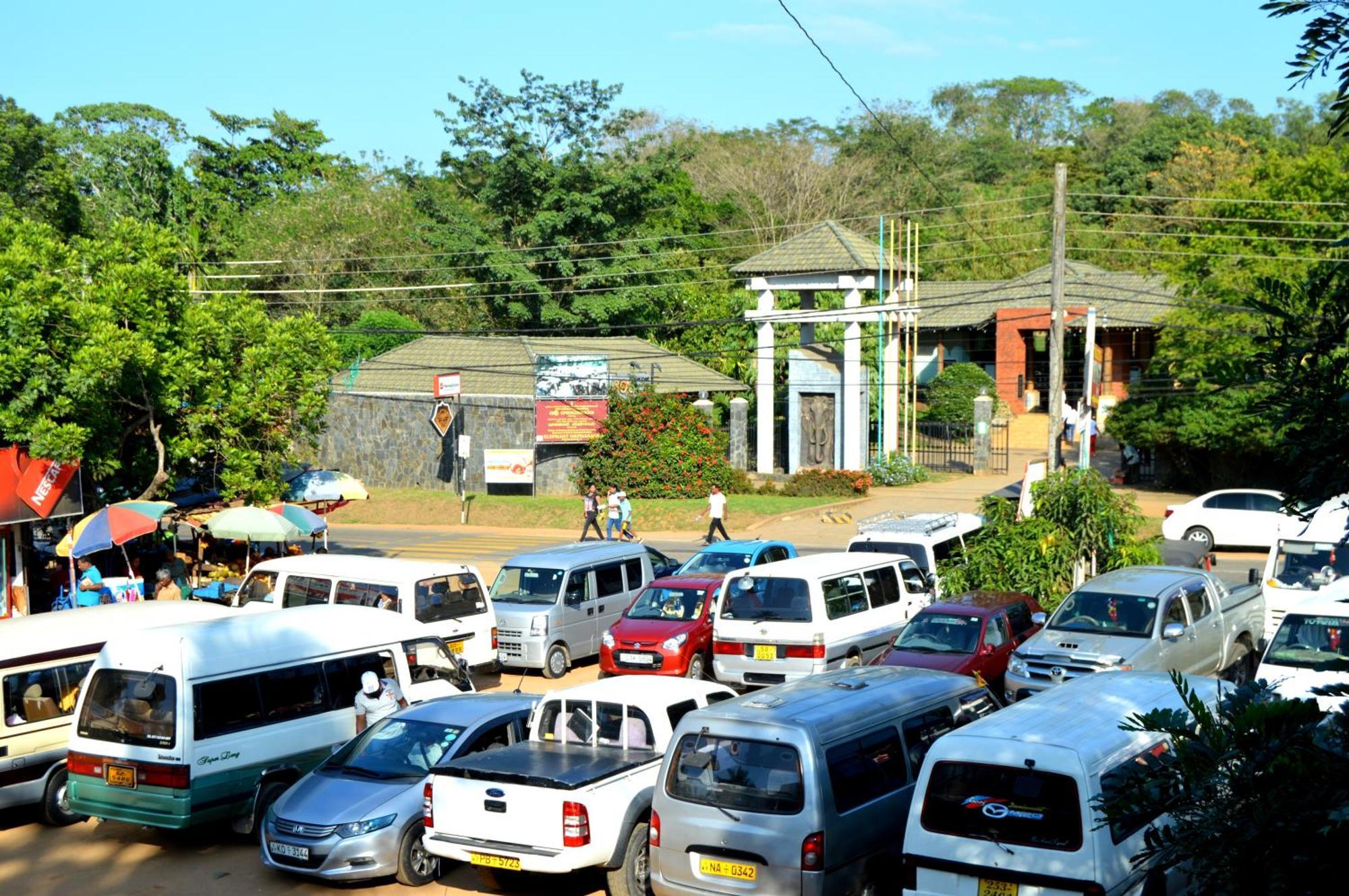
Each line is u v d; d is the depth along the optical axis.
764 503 38.62
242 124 71.12
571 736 11.62
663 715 11.31
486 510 39.91
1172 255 40.84
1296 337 5.66
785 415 50.66
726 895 9.34
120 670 12.79
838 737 9.68
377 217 61.66
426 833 10.92
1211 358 36.62
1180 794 5.18
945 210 74.94
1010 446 51.62
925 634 16.78
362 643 14.48
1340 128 5.53
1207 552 24.31
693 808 9.58
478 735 12.18
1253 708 5.15
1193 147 70.88
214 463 26.86
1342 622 14.72
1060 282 24.70
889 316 45.22
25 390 21.50
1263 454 37.06
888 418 44.56
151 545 26.25
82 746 12.79
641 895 10.72
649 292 56.00
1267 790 4.96
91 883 11.85
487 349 45.31
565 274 55.53
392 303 59.34
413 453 43.72
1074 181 82.88
